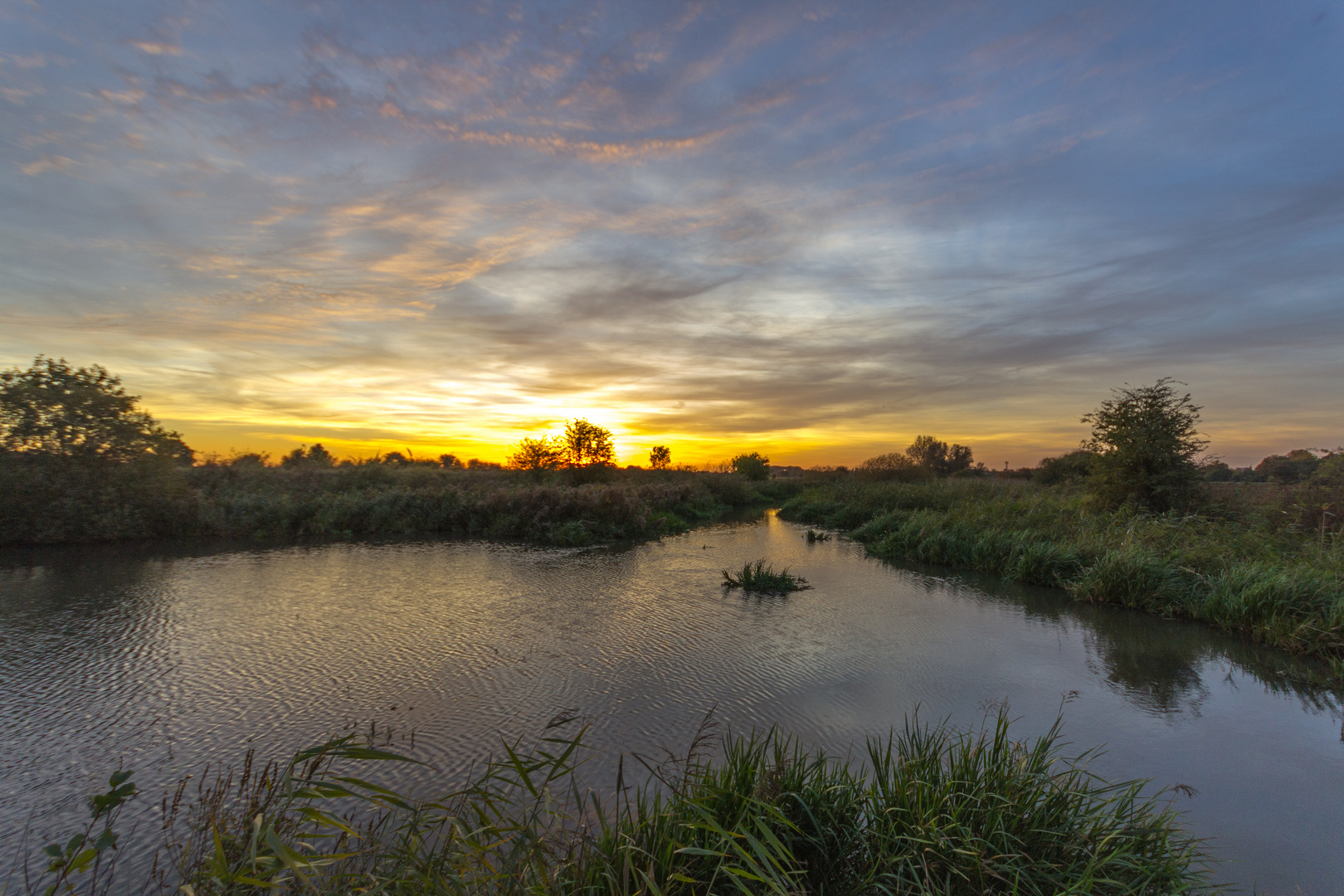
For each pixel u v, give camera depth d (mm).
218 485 20922
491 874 2604
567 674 6668
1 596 9875
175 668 6707
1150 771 4848
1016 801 3301
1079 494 20531
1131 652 7734
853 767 4699
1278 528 12234
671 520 22203
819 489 32594
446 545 15883
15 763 4645
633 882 2709
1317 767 4922
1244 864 3734
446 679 6473
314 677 6500
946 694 6320
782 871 2648
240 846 2682
